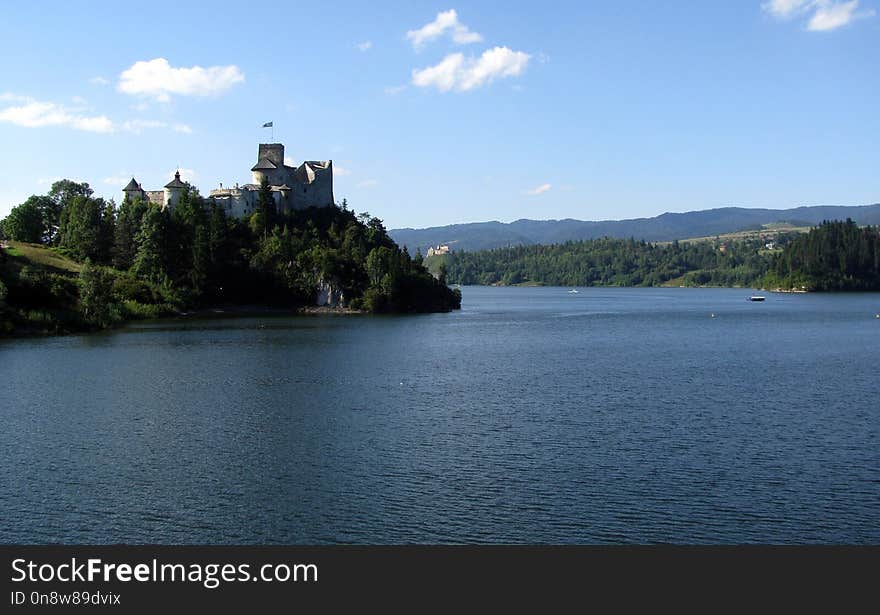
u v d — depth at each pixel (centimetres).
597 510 4625
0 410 7206
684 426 6700
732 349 13300
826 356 12106
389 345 13625
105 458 5584
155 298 19425
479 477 5194
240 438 6200
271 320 19175
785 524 4444
